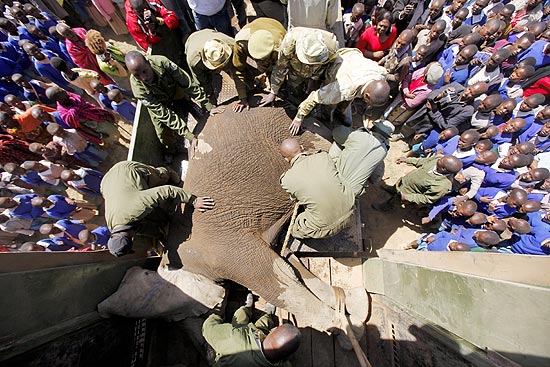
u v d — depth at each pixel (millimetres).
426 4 5828
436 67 4656
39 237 5441
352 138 3695
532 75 4793
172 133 4984
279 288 3953
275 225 4359
